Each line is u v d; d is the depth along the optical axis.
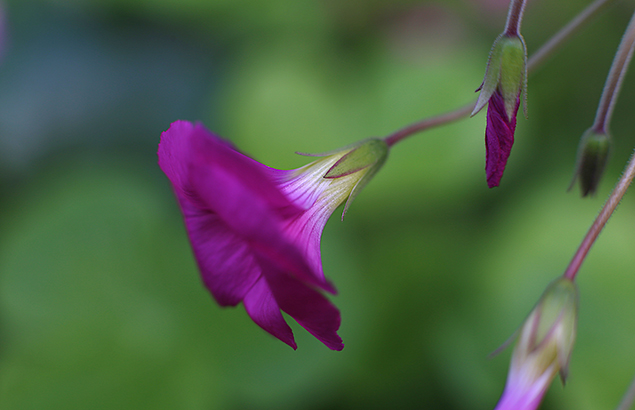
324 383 0.17
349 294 0.17
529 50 0.24
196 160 0.12
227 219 0.12
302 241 0.13
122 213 0.18
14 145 0.24
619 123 0.21
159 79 0.26
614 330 0.17
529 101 0.21
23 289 0.17
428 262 0.18
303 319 0.12
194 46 0.26
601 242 0.17
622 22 0.22
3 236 0.19
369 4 0.24
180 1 0.24
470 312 0.17
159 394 0.17
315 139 0.19
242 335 0.17
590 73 0.21
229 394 0.17
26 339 0.17
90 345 0.17
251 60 0.23
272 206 0.12
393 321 0.18
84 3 0.26
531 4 0.24
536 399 0.13
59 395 0.17
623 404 0.13
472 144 0.19
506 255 0.18
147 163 0.25
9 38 0.25
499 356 0.17
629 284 0.17
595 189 0.13
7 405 0.17
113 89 0.26
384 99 0.20
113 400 0.17
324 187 0.13
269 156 0.19
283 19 0.24
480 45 0.25
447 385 0.17
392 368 0.17
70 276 0.17
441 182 0.19
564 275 0.13
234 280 0.12
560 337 0.13
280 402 0.17
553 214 0.18
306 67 0.21
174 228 0.19
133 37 0.26
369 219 0.19
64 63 0.26
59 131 0.25
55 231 0.18
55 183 0.20
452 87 0.20
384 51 0.24
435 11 0.25
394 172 0.19
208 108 0.25
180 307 0.17
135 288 0.17
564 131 0.21
